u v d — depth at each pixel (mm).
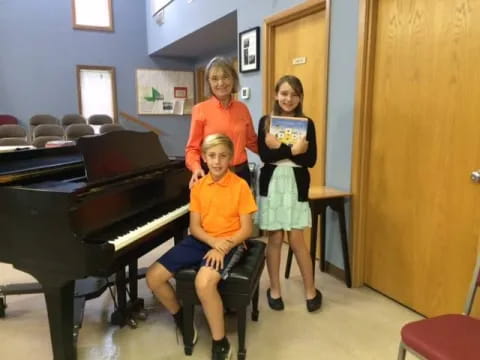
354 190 2443
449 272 1977
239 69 3713
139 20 7137
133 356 1841
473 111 1781
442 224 1984
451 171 1910
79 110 6941
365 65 2289
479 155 1774
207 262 1728
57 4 6559
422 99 2021
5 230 1590
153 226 1792
